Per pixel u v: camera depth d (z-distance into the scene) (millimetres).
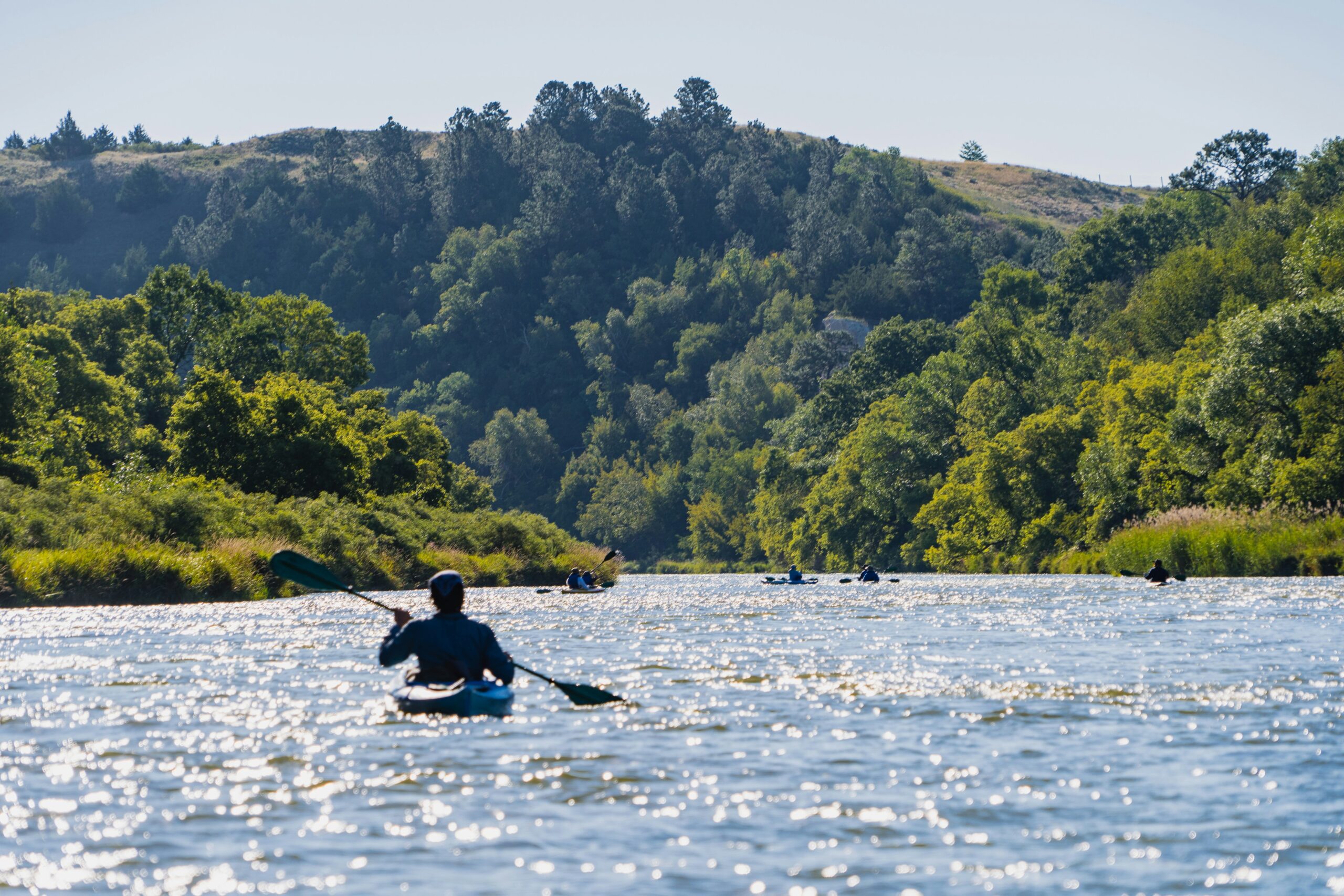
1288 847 13141
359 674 28750
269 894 11641
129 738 19859
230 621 48875
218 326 163250
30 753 18594
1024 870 12352
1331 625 41875
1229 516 96125
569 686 23062
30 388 111062
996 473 141125
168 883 11969
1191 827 13984
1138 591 70562
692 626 46250
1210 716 21656
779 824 14227
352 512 100188
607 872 12320
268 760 18031
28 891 11750
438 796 15648
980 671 29078
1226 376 103000
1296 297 140000
